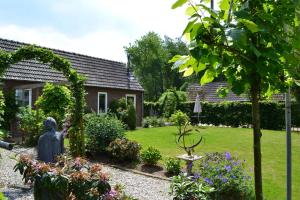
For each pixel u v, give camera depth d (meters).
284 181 8.45
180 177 5.05
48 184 3.69
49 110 13.84
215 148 13.92
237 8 2.04
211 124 26.98
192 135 18.38
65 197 3.71
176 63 1.93
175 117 23.78
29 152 11.23
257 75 1.93
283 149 13.65
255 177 2.03
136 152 10.53
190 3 1.74
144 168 9.91
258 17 1.84
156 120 25.62
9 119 14.82
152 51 65.75
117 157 10.59
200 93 33.25
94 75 22.58
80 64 22.31
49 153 7.09
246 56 1.82
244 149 13.70
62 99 13.83
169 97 29.77
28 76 17.11
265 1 1.95
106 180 3.72
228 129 22.70
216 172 6.33
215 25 1.68
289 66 1.92
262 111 24.19
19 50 9.77
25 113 14.05
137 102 25.75
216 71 2.05
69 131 10.71
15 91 16.05
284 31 1.95
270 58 1.73
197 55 1.69
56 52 21.23
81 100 10.67
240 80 1.98
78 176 3.68
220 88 2.56
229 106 25.92
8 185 7.18
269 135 18.86
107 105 22.80
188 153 8.93
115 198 3.60
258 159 2.01
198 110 26.02
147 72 65.69
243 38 1.57
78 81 10.60
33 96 17.47
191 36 1.71
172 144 14.90
